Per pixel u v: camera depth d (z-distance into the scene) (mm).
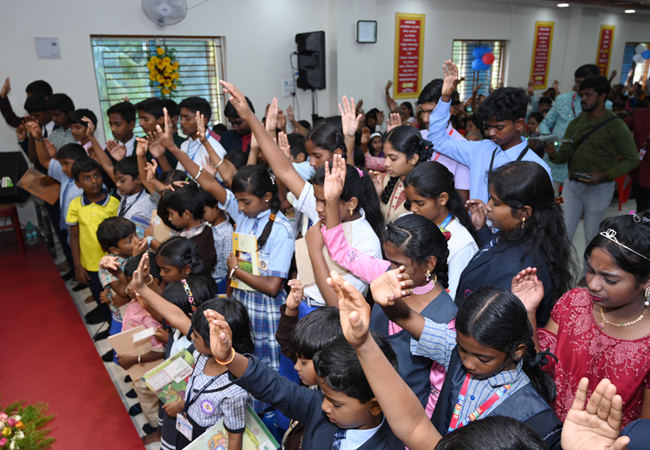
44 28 4648
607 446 706
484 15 8156
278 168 1919
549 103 6824
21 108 4688
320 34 5738
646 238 1043
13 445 1972
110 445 2094
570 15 9688
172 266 2029
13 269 3857
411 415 875
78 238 3180
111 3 4902
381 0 6773
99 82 5164
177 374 1630
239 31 5703
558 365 1274
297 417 1215
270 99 6113
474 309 1023
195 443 1363
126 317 2205
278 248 2141
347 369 970
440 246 1341
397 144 2143
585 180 3170
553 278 1531
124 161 2990
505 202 1531
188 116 3355
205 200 2400
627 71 11906
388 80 7191
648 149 3648
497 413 1009
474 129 5301
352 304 821
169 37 5395
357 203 1797
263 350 2227
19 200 3988
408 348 1332
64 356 2729
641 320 1126
